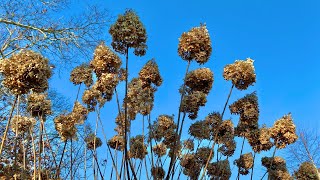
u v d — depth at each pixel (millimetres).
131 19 1434
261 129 1700
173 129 1717
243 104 1608
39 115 1584
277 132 1656
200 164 1687
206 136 1598
